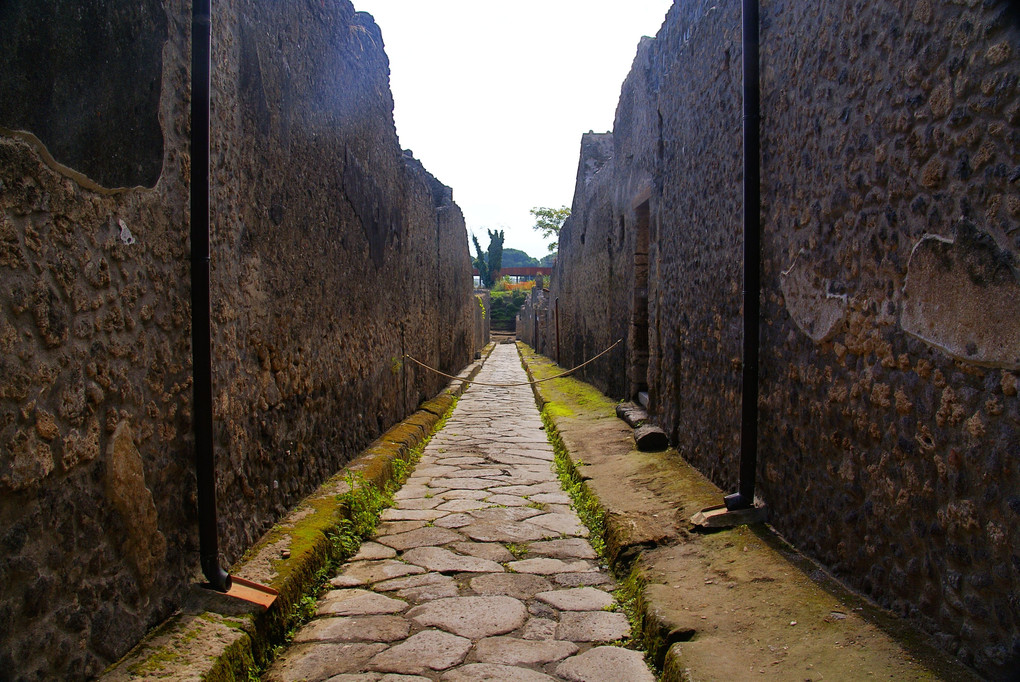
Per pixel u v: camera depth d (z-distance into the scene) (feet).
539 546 12.48
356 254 17.53
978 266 6.03
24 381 5.44
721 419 13.44
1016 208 5.55
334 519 12.19
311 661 8.24
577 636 8.88
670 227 17.88
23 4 5.41
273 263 11.60
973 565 6.20
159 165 7.60
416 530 13.47
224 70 9.50
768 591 8.51
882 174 7.58
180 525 8.04
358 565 11.55
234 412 9.86
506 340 129.59
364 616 9.54
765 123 10.96
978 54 5.97
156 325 7.57
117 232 6.81
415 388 27.50
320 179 14.35
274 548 10.29
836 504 8.77
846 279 8.44
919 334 6.95
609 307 29.25
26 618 5.47
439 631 9.06
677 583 9.21
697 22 15.10
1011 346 5.66
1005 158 5.68
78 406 6.16
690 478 14.28
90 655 6.31
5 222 5.24
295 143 12.75
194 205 8.23
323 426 14.66
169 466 7.83
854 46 8.13
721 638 7.54
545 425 26.68
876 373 7.78
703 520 11.14
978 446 6.09
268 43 11.30
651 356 20.33
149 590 7.34
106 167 6.59
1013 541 5.66
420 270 29.09
